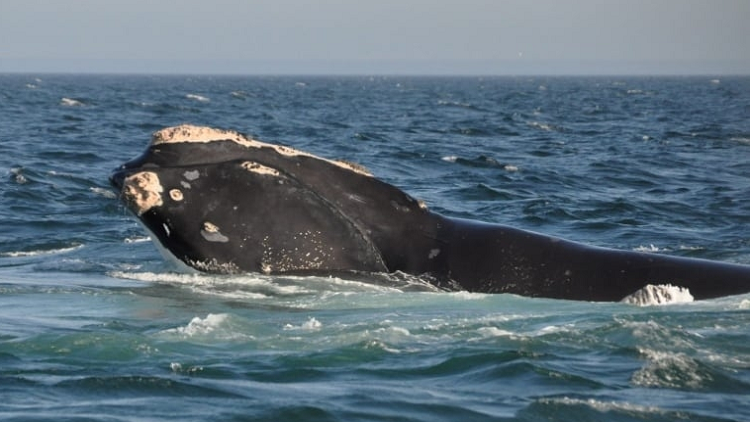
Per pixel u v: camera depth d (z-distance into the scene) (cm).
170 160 4700
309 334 4072
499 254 4766
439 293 4659
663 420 3200
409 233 4812
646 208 8644
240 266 4738
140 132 16738
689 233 7444
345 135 17412
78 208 8100
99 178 10006
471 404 3331
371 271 4738
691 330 4106
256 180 4706
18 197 8488
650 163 12825
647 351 3825
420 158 12962
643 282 4666
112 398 3353
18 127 17125
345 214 4766
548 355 3809
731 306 4475
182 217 4678
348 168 4850
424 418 3212
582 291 4669
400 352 3853
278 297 4581
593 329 4069
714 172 11912
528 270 4734
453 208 8619
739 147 15650
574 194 9788
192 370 3650
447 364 3719
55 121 19062
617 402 3338
